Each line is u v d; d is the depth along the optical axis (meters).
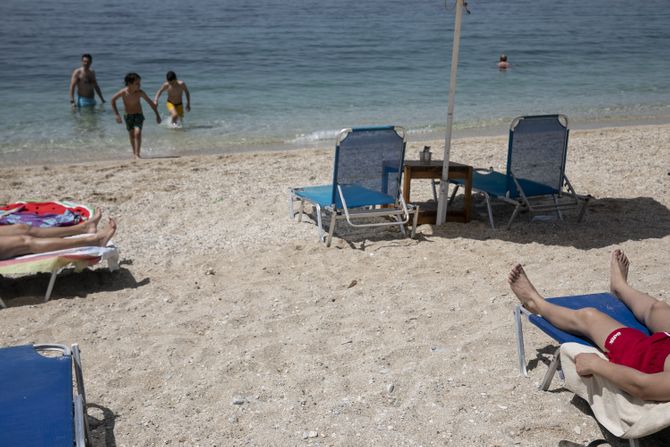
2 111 15.03
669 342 3.34
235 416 3.66
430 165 7.09
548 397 3.85
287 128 14.00
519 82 21.42
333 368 4.16
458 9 6.37
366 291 5.34
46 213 6.46
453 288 5.36
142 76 20.97
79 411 2.95
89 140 12.55
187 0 60.94
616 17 51.59
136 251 6.36
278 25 39.16
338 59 25.67
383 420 3.61
